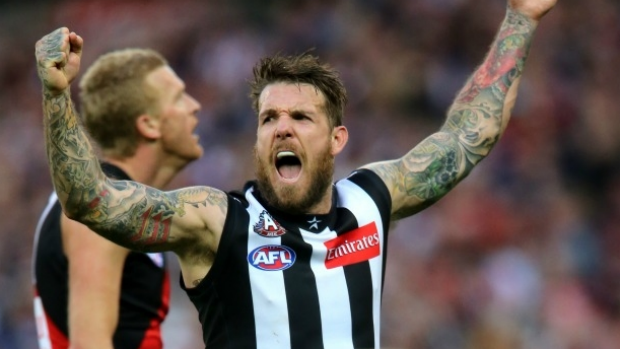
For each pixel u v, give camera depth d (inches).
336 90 291.6
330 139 289.0
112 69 370.9
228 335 274.5
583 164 1088.8
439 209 937.5
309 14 1211.9
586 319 875.4
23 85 1253.7
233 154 1045.8
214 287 275.3
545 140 1080.2
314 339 275.6
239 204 282.7
